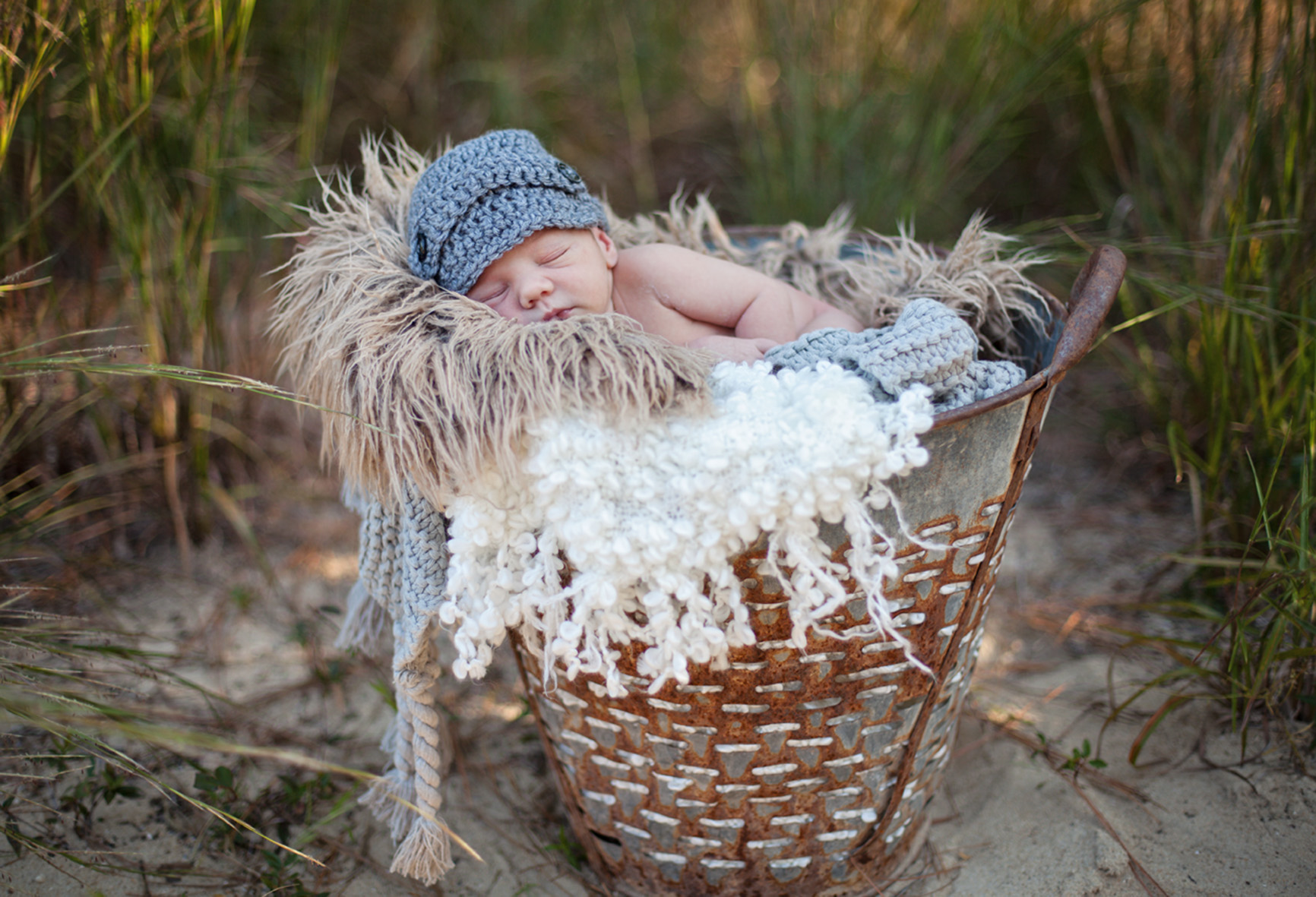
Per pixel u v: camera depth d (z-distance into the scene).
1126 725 1.50
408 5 2.71
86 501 1.78
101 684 1.37
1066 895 1.23
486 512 0.98
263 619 1.77
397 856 1.13
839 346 1.10
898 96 2.46
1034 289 1.28
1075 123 2.42
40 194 1.56
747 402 0.94
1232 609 1.36
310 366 1.14
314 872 1.29
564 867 1.33
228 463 1.99
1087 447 2.16
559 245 1.19
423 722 1.12
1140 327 2.07
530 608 0.99
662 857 1.19
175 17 1.53
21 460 1.79
